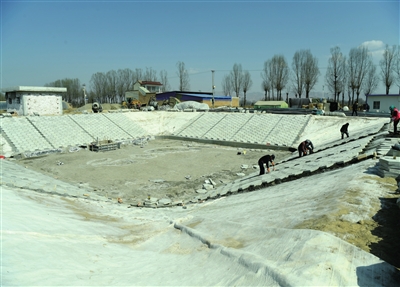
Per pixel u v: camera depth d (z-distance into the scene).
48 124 32.94
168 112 44.06
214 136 35.41
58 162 24.91
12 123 30.97
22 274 5.32
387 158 10.52
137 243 8.57
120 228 10.17
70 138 31.97
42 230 7.87
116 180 20.44
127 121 39.44
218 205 13.08
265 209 9.87
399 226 6.80
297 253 5.34
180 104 49.38
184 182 20.11
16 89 36.44
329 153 19.12
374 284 4.60
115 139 34.31
